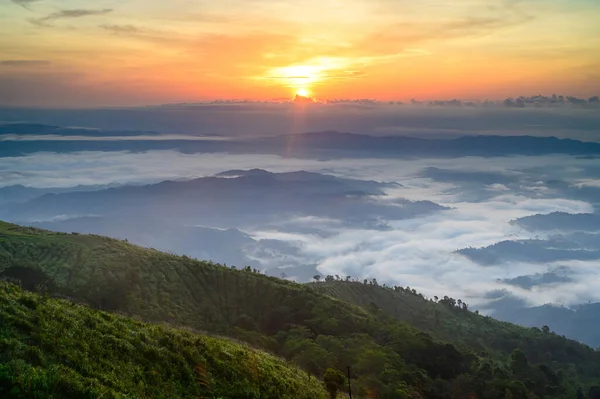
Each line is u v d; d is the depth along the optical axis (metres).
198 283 93.88
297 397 34.25
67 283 81.06
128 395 24.48
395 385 58.56
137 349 29.38
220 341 39.88
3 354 23.06
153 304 80.75
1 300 27.62
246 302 92.31
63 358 25.08
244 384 31.62
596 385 94.50
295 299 93.50
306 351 64.88
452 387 69.38
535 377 86.88
